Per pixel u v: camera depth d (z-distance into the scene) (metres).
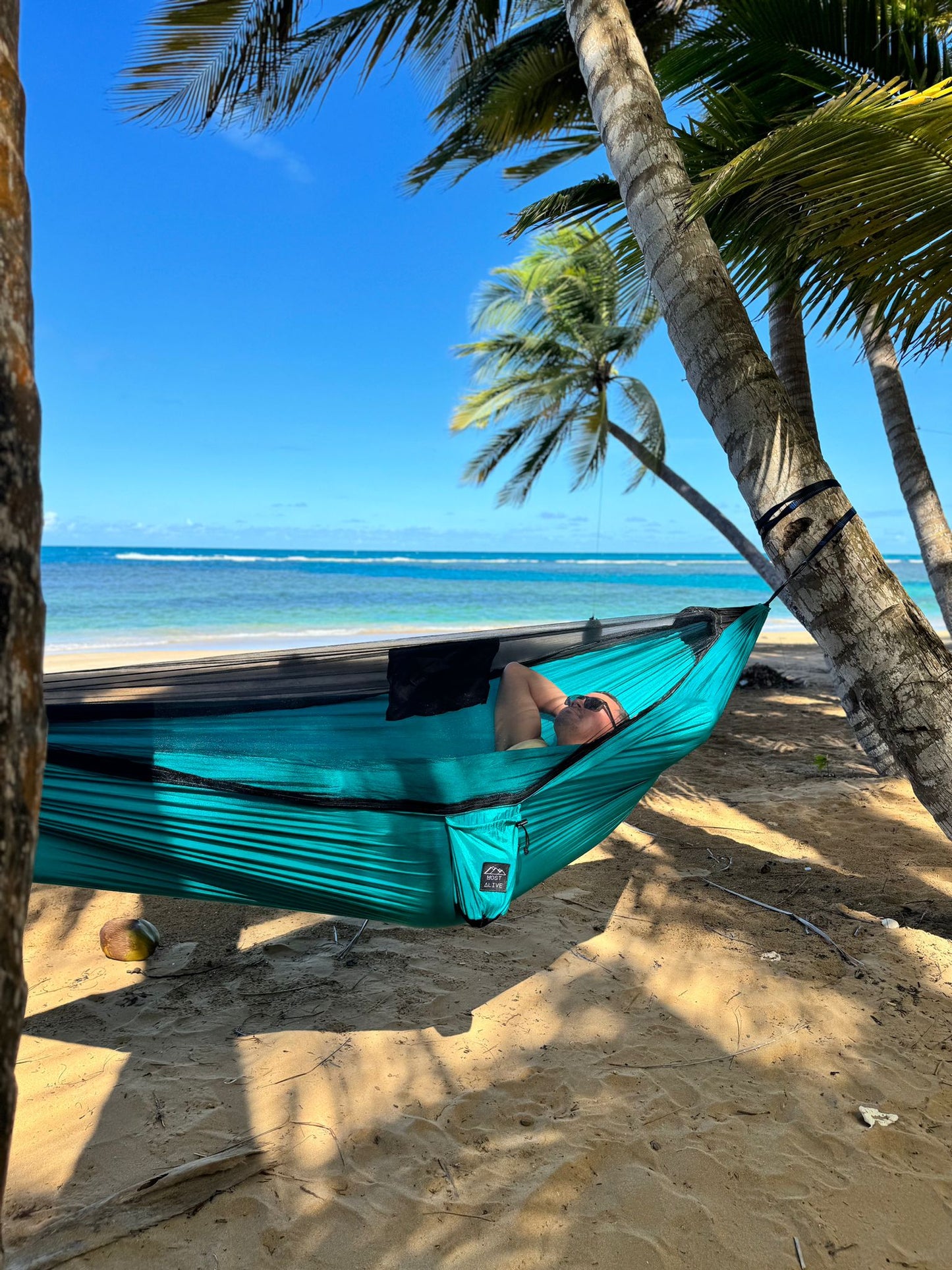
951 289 3.05
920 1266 1.71
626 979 2.85
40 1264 1.67
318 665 2.72
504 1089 2.27
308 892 2.24
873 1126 2.12
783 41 3.73
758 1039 2.50
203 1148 2.03
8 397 0.92
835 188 2.71
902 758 2.75
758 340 2.91
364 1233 1.78
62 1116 2.15
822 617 2.76
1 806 0.89
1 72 0.99
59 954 3.09
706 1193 1.90
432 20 5.43
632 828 4.46
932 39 3.37
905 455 5.14
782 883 3.66
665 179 2.97
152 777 2.08
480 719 3.09
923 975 2.84
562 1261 1.72
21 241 0.98
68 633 17.52
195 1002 2.73
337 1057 2.40
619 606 27.77
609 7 3.14
